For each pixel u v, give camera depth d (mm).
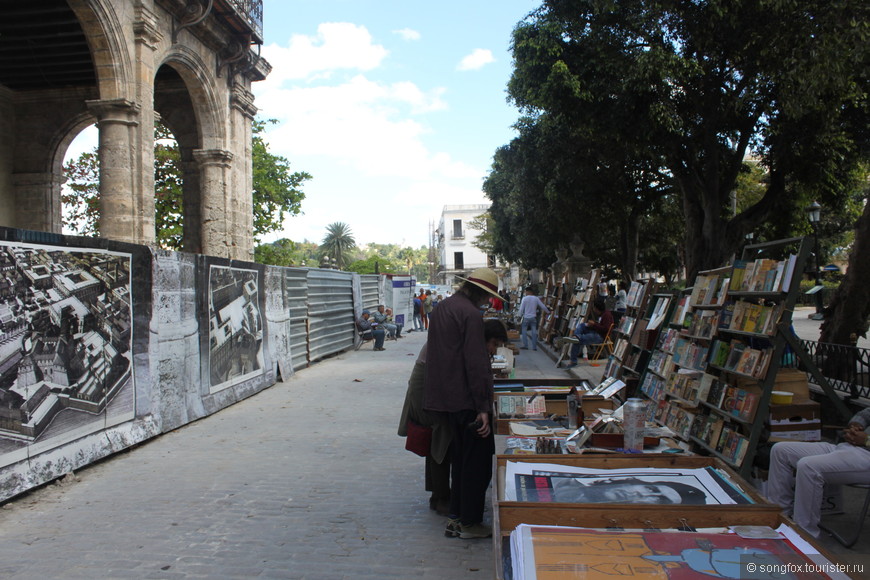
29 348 5254
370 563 3859
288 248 30922
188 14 12281
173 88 15070
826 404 6430
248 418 8469
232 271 9828
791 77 10312
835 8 9562
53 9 10844
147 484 5496
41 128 15047
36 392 5316
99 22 9828
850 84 10938
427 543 4176
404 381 11953
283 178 28156
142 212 10719
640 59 11273
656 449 4035
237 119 14930
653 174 18203
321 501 5039
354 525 4512
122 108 10383
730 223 14789
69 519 4625
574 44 12633
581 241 23578
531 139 19625
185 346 8109
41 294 5422
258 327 10969
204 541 4203
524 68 12852
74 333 5867
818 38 9898
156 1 11391
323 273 16094
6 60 13031
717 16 10828
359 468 5996
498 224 35250
